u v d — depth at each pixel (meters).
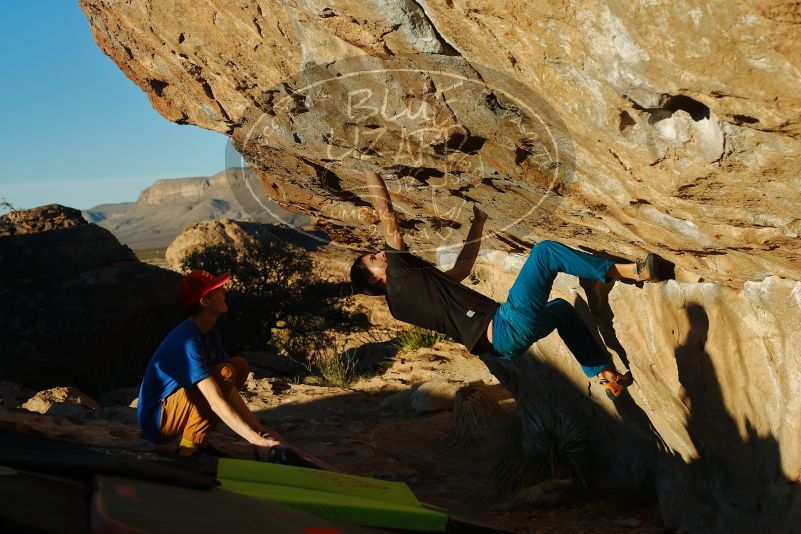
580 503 6.80
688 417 4.84
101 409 10.59
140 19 4.11
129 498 2.06
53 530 1.90
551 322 4.18
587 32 2.09
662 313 4.37
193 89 4.38
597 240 3.95
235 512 2.18
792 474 3.98
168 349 3.82
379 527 2.49
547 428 7.31
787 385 3.79
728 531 4.98
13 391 12.34
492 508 7.05
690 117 2.23
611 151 2.65
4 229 21.09
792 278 3.39
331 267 26.12
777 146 2.14
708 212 2.83
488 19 2.29
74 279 20.14
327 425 10.23
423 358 15.39
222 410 3.68
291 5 2.87
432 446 9.64
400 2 2.46
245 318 24.02
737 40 1.79
